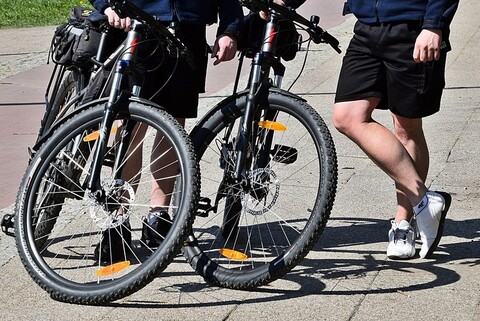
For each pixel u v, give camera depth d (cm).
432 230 489
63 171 466
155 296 454
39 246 496
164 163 501
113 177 456
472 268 488
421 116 475
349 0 484
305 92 980
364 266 494
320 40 482
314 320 422
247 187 466
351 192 634
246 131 462
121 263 463
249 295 454
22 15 1739
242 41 506
